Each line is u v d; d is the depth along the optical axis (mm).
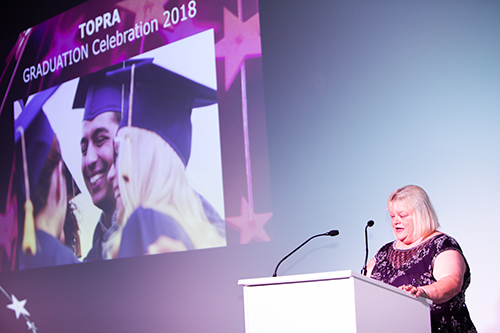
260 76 2850
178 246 2943
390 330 1308
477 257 2178
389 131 2465
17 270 3557
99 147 3322
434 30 2406
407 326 1382
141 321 3014
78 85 3506
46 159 3555
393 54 2502
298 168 2686
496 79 2230
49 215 3479
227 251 2801
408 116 2424
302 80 2748
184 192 2971
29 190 3602
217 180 2881
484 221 2182
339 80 2641
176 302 2912
